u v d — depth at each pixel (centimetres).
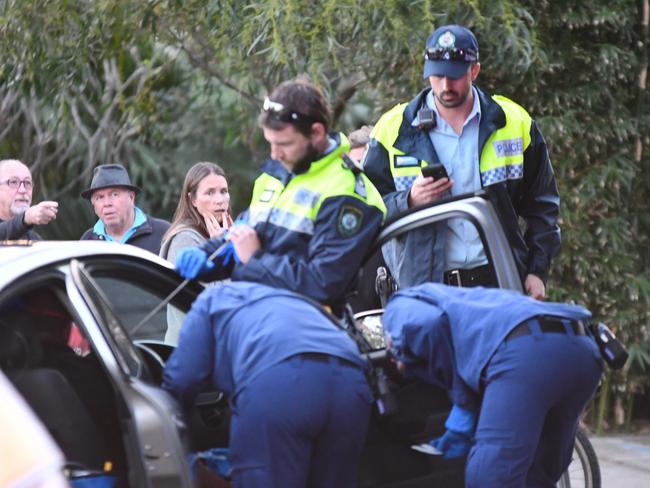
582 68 2894
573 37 2891
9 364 1363
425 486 1634
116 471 1388
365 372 1448
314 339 1376
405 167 1964
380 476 1587
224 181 2170
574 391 1469
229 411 1616
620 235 2891
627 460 2627
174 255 2128
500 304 1475
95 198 2441
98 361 1441
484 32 2717
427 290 1539
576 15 2830
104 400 1438
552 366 1441
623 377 2934
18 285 1288
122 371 1319
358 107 4288
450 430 1514
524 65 2728
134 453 1298
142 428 1290
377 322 1702
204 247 1602
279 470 1352
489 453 1432
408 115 1977
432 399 1619
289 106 1477
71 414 1388
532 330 1450
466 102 1953
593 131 2873
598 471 2080
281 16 2639
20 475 764
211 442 1606
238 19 2780
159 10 2934
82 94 3956
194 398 1421
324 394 1359
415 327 1481
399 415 1588
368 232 1503
